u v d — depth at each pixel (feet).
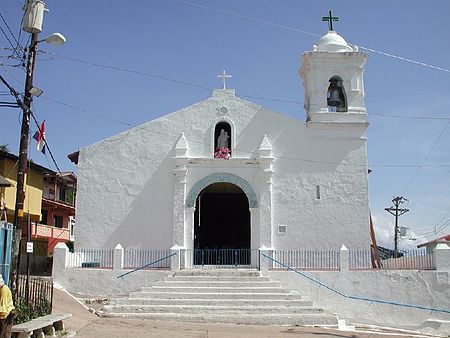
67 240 140.87
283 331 56.29
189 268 77.97
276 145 84.33
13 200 89.45
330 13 91.81
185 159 82.43
